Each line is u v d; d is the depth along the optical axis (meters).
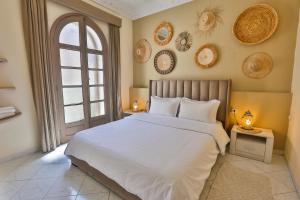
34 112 2.48
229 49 2.77
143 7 3.55
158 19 3.54
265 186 1.76
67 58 2.84
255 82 2.61
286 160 2.29
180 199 1.15
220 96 2.74
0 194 1.64
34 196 1.61
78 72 3.02
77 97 3.06
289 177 1.92
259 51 2.53
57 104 2.72
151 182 1.26
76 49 2.92
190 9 3.10
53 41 2.59
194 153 1.56
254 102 2.57
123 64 3.88
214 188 1.73
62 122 2.83
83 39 3.01
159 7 3.41
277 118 2.43
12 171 2.02
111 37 3.50
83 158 1.85
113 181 1.62
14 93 2.26
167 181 1.19
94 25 3.17
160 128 2.34
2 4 2.08
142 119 2.77
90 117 3.29
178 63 3.36
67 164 2.19
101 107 3.56
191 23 3.11
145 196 1.28
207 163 1.67
